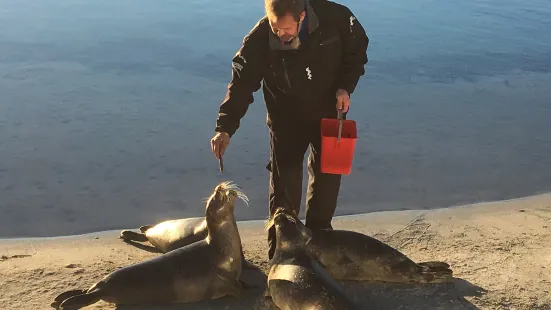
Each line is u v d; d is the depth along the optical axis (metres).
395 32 13.86
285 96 5.04
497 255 5.82
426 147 8.97
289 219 5.00
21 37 12.66
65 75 10.96
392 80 11.38
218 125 5.01
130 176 7.95
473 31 14.14
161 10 14.84
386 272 5.20
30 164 8.10
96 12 14.52
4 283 5.23
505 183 8.05
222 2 15.50
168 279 4.84
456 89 11.10
